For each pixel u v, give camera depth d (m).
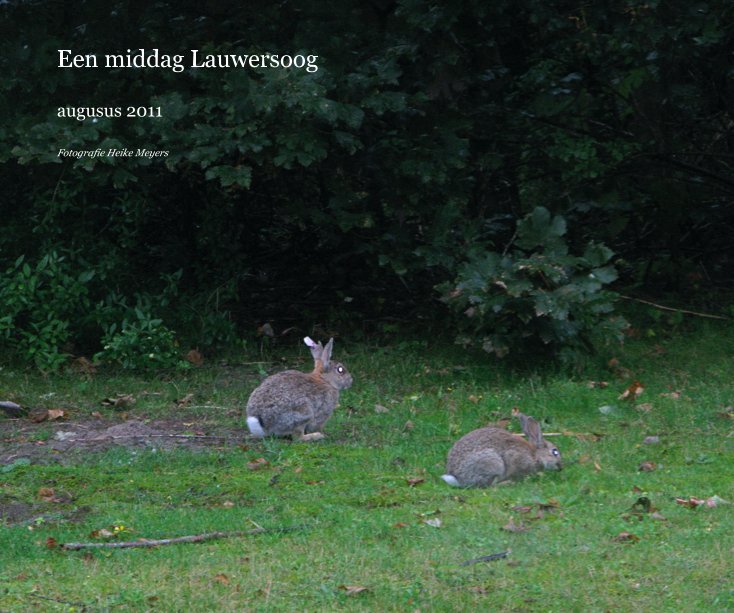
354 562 8.53
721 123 20.45
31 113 15.59
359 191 16.72
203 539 9.24
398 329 17.66
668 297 19.02
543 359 15.57
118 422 13.60
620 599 7.77
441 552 8.70
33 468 11.35
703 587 7.97
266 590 7.98
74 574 8.41
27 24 15.41
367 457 11.80
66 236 16.52
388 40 15.44
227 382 15.47
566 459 11.62
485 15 15.07
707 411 13.33
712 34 15.48
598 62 17.95
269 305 19.22
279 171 16.95
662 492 10.27
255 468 11.48
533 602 7.75
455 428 13.02
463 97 17.09
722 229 20.47
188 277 17.75
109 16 15.42
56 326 15.69
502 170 18.91
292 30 15.84
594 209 19.03
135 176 15.58
